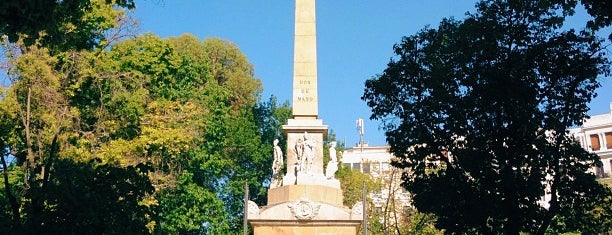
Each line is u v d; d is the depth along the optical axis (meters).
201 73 43.75
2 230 15.69
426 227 44.28
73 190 15.91
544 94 24.03
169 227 37.97
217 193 45.75
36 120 24.77
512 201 23.11
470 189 23.81
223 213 41.09
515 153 23.61
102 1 28.59
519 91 23.09
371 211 46.47
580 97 23.89
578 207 24.41
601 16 16.52
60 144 25.53
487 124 23.88
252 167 48.81
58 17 15.91
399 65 26.19
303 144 28.73
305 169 28.31
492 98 23.56
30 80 23.83
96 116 28.92
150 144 30.53
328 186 28.03
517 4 23.75
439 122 25.28
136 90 31.50
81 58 26.75
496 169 23.72
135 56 33.09
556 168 23.72
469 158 23.64
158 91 34.84
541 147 23.70
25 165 23.30
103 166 16.64
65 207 15.67
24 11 14.33
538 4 23.44
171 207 38.41
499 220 24.22
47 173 21.33
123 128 29.77
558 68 23.50
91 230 15.70
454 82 24.81
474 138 24.19
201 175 42.00
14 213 18.61
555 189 23.72
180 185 38.31
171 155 32.91
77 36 20.45
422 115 25.44
